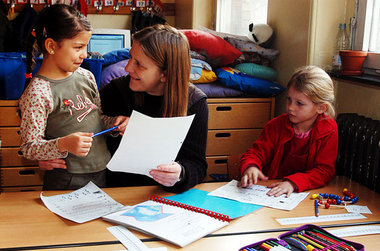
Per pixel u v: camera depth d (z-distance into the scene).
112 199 1.38
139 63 1.41
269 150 1.77
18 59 2.43
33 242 1.09
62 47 1.46
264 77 2.77
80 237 1.12
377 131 1.60
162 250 1.06
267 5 2.94
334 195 1.42
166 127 1.25
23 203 1.34
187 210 1.28
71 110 1.54
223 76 2.73
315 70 1.64
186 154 1.54
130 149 1.27
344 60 2.01
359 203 1.41
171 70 1.41
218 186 1.53
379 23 1.99
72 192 1.44
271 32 2.79
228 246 1.09
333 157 1.62
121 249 1.07
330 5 2.25
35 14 3.61
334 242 1.08
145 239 1.12
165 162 1.36
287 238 1.10
